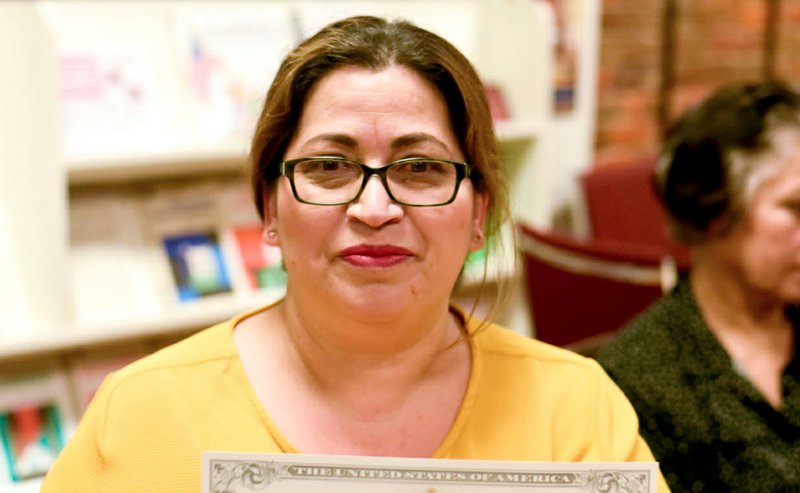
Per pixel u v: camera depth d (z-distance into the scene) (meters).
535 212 2.88
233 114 2.54
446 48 0.95
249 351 1.01
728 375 1.30
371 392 0.96
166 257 2.46
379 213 0.86
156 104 2.52
